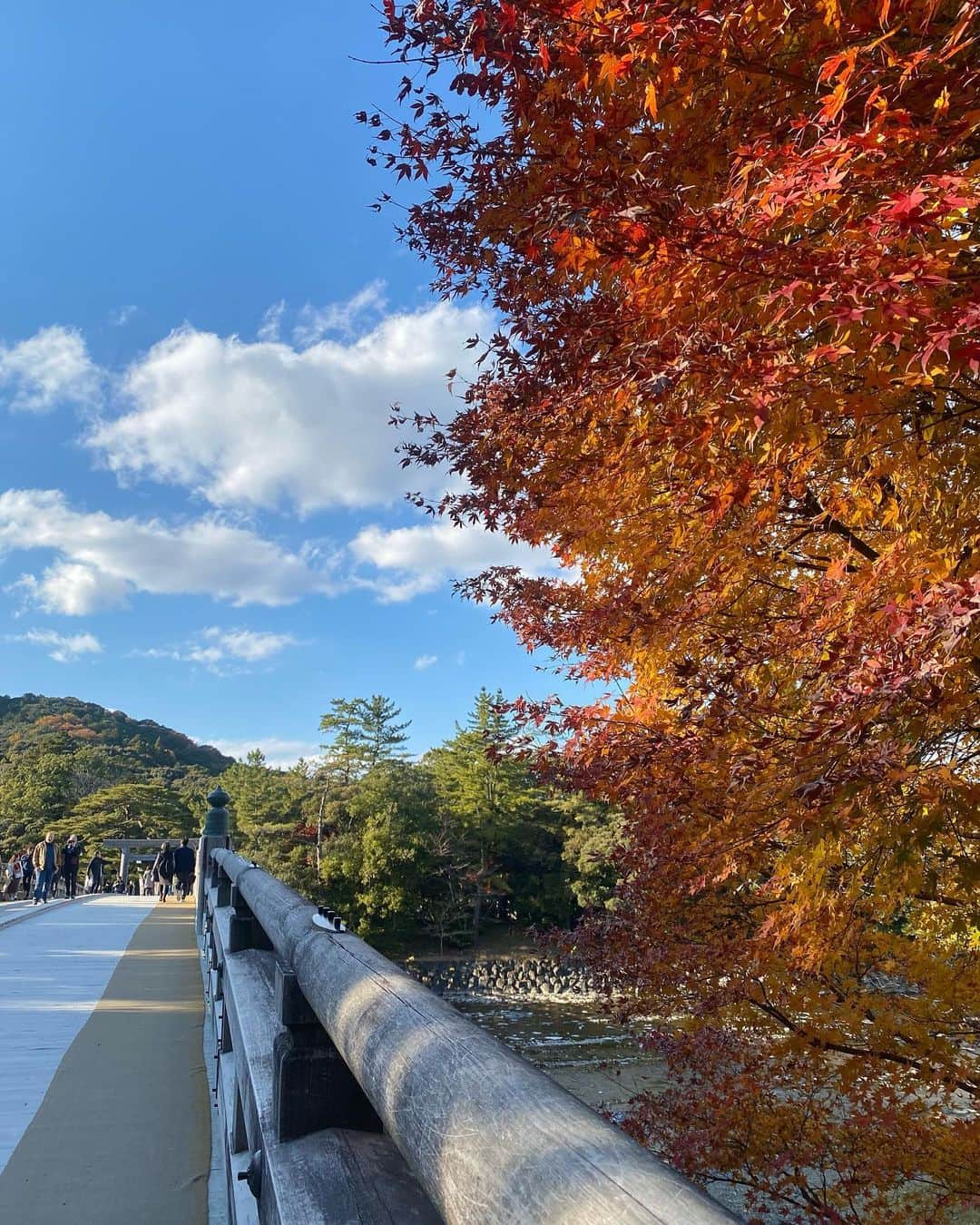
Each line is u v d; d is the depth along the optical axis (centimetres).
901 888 294
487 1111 78
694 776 333
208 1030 495
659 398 251
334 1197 134
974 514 254
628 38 214
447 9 255
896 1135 379
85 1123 352
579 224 226
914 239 203
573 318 283
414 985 130
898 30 195
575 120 256
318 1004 155
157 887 1930
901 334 180
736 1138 424
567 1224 59
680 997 463
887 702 216
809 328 232
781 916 320
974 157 229
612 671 400
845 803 232
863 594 252
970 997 365
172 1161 314
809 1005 402
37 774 7600
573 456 346
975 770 285
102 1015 546
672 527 327
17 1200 281
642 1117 467
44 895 1452
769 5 204
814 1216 377
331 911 204
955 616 196
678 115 245
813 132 235
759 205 201
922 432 252
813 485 302
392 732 5794
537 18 228
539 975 4428
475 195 301
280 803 5812
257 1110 190
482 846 5159
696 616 326
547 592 438
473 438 381
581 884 4644
